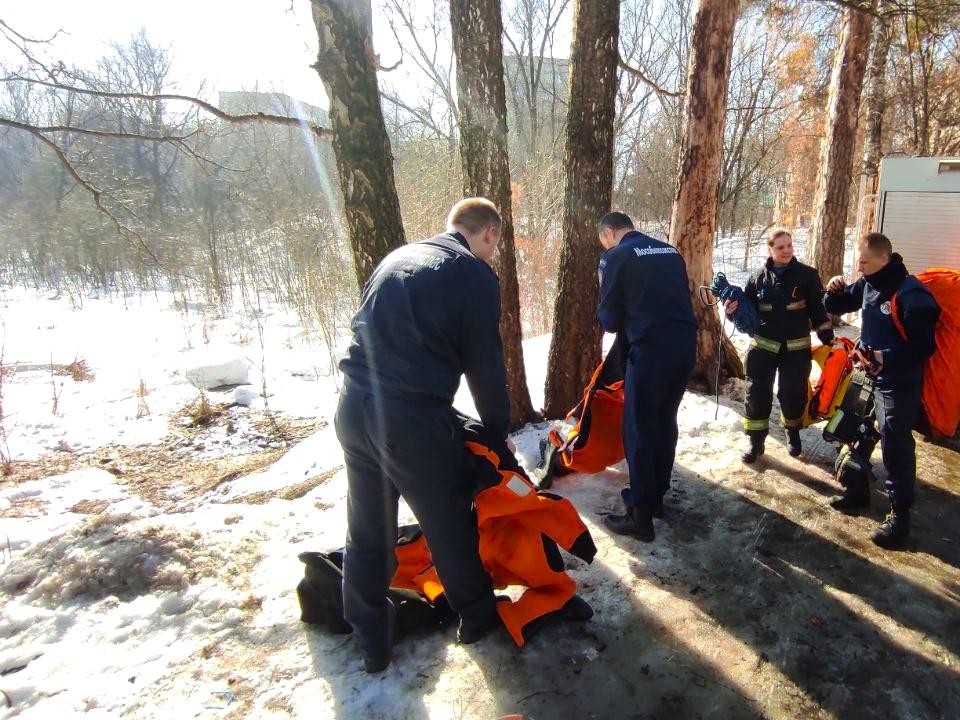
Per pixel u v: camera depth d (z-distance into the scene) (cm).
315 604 262
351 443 218
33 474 494
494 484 226
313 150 979
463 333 214
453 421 221
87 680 239
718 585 285
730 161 1717
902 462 304
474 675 236
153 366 805
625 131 1769
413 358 208
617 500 362
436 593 265
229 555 312
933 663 237
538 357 635
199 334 993
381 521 229
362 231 357
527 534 252
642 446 314
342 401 219
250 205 1130
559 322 464
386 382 209
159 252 1209
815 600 273
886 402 309
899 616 262
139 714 222
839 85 788
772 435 441
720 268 1486
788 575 290
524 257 930
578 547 252
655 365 311
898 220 491
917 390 304
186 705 226
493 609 242
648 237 332
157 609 277
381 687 231
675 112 1461
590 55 413
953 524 331
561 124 1933
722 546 314
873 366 316
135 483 473
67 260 1451
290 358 823
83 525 338
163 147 1328
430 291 208
